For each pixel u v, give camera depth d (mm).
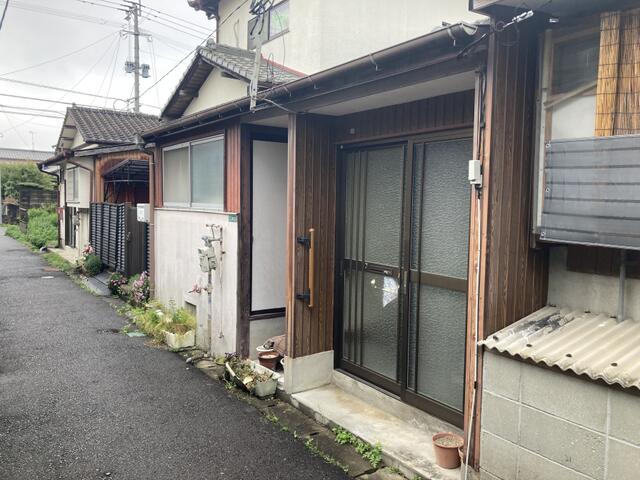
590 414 2664
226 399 5141
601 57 2787
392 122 4441
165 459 3943
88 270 12633
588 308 3295
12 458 3926
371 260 4875
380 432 4215
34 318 8469
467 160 3895
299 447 4148
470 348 3281
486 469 3205
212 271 6555
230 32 10508
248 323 6086
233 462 3904
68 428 4441
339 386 5203
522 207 3275
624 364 2617
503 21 2992
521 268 3311
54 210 26344
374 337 4863
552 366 2760
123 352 6684
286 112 5039
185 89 7539
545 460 2879
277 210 6250
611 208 2732
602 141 2756
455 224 3996
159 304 8250
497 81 3053
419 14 7438
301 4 8359
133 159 12047
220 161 6461
